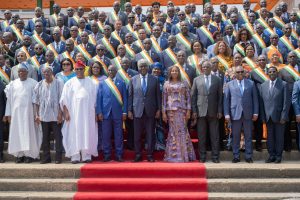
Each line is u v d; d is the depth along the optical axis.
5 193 7.45
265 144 9.10
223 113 8.53
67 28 12.12
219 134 8.80
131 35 10.63
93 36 11.55
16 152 8.59
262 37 10.78
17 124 8.61
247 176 7.71
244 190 7.40
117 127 8.59
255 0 16.55
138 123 8.46
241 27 10.85
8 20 12.51
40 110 8.55
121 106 8.63
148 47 9.92
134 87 8.53
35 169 7.90
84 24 11.88
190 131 9.62
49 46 11.10
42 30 11.56
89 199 7.18
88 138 8.39
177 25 11.26
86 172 7.80
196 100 8.47
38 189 7.58
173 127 8.45
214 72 8.94
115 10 12.48
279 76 9.07
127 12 12.61
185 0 16.59
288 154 8.82
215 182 7.42
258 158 8.82
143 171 7.75
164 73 9.64
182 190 7.40
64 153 8.92
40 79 9.84
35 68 9.75
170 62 9.70
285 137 8.81
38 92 8.62
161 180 7.48
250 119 8.34
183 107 8.48
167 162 8.34
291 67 9.09
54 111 8.52
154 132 8.59
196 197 7.09
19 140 8.57
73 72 9.29
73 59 10.56
